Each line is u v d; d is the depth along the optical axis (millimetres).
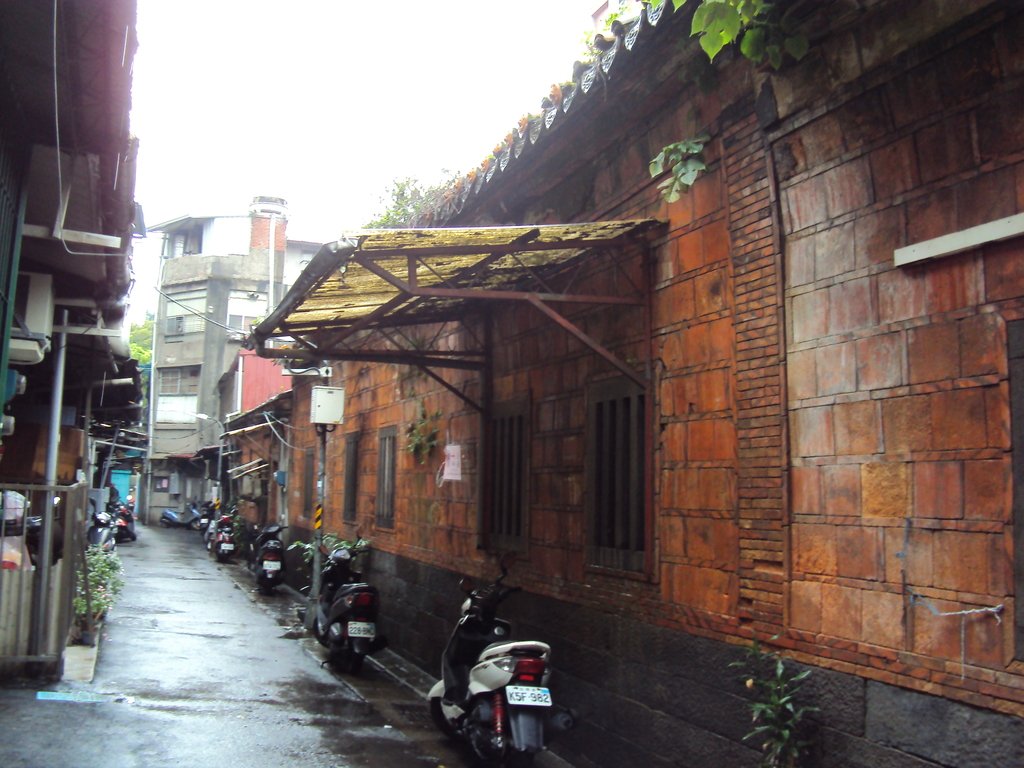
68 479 12672
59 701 7035
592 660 6480
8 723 6281
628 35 5402
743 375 5035
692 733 5285
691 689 5332
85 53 5375
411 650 10406
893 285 4105
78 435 12891
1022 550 3418
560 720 5969
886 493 4055
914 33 3977
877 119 4215
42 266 8797
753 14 4172
